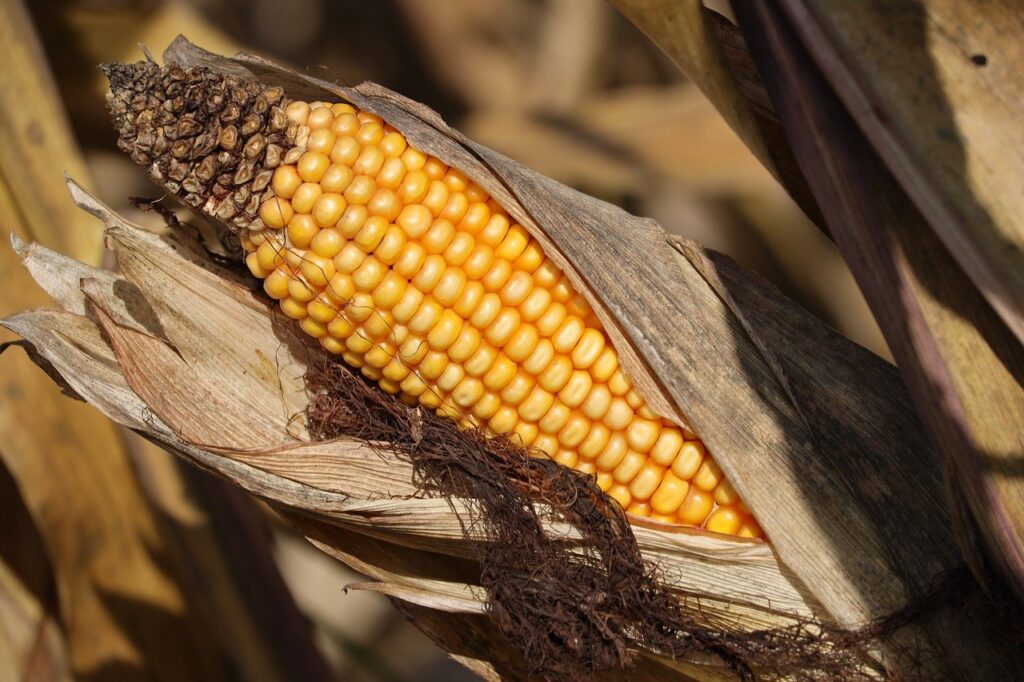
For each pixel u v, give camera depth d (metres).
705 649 0.53
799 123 0.51
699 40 0.52
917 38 0.50
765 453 0.53
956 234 0.49
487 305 0.52
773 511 0.52
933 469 0.53
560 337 0.53
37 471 0.62
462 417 0.53
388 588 0.54
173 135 0.51
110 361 0.55
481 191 0.53
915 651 0.52
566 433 0.53
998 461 0.50
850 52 0.50
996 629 0.52
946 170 0.49
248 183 0.52
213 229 0.55
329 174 0.52
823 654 0.52
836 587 0.52
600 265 0.53
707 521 0.53
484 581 0.53
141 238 0.54
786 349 0.54
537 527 0.53
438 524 0.53
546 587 0.52
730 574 0.52
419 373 0.53
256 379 0.54
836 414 0.53
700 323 0.53
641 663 0.54
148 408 0.54
